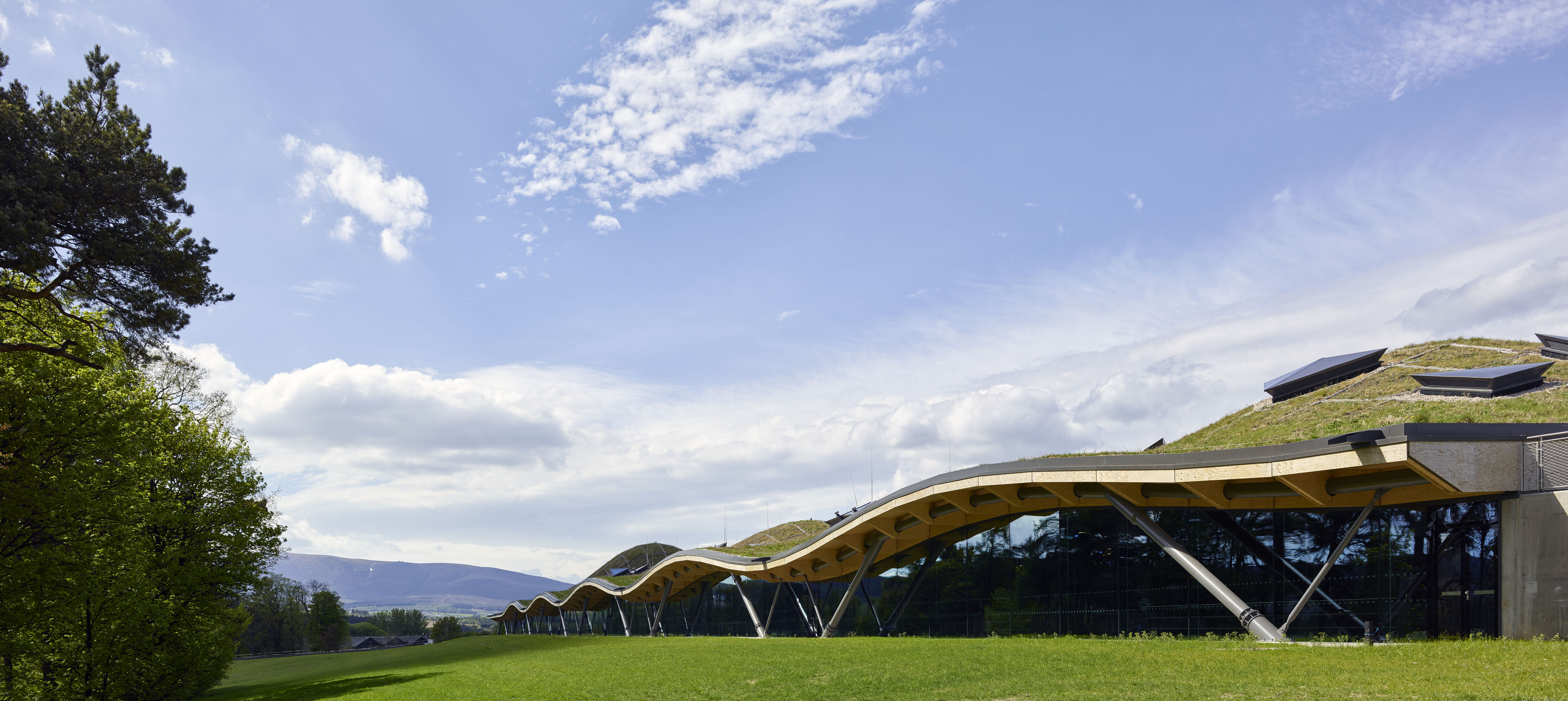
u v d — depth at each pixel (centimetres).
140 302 2188
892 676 2100
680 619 7069
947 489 3619
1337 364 4759
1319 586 2662
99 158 2089
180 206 2247
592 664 3400
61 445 2458
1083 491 3266
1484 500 2342
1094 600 3291
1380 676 1605
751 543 7212
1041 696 1627
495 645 6700
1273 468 2548
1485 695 1320
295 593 13712
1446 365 4300
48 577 2381
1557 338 3969
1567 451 2191
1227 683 1628
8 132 1917
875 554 4416
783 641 3794
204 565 3466
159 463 3069
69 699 2994
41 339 2495
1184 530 3033
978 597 3862
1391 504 2569
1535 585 2188
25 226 1788
